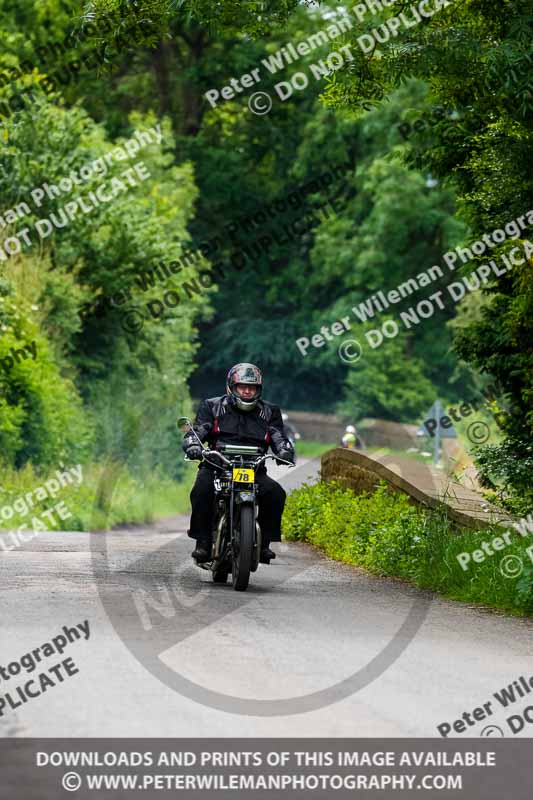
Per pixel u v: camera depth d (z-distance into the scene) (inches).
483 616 1014.4
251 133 6136.8
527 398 1390.3
